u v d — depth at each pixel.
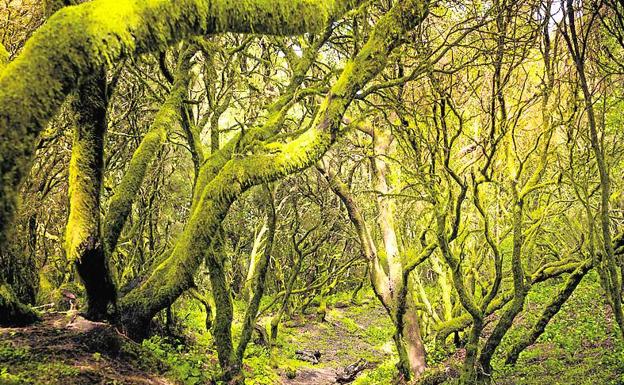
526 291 9.61
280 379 14.84
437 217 8.60
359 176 19.31
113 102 12.54
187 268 7.61
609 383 8.23
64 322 6.86
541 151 8.76
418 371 12.24
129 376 6.05
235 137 9.23
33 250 10.40
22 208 9.47
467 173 12.27
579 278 9.33
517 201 8.45
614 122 8.31
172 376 6.79
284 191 19.69
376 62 6.17
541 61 9.98
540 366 10.37
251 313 10.52
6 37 8.70
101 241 6.43
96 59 2.89
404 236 15.71
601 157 6.23
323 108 6.57
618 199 11.24
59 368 5.46
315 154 6.69
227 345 9.79
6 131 2.54
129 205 7.92
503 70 9.45
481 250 15.00
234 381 9.51
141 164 8.24
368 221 19.11
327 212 18.73
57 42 2.79
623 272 7.33
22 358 5.53
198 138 10.65
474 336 8.71
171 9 3.07
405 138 9.75
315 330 24.39
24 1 8.92
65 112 9.49
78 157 6.27
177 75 9.35
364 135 15.52
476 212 14.59
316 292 27.59
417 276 16.14
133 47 3.02
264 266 10.80
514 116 8.40
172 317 13.71
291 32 3.55
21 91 2.62
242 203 22.36
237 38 11.68
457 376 10.78
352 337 23.70
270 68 12.55
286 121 13.24
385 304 13.12
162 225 16.27
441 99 8.09
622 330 6.54
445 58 9.63
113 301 7.19
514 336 13.76
